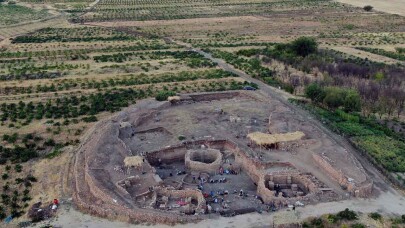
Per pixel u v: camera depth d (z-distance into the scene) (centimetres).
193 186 9919
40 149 11494
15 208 9206
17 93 15162
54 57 19288
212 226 8319
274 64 18562
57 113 13562
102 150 10769
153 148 11206
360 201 9125
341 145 11506
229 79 16575
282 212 8725
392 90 14350
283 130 11719
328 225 8375
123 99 14588
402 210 8856
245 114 13238
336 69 16962
